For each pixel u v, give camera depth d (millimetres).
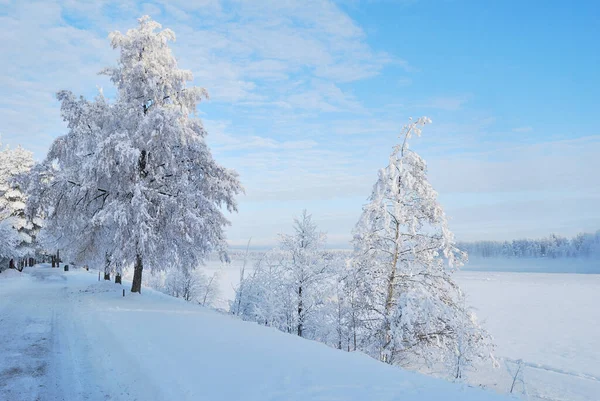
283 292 19984
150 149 17984
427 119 14133
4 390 6598
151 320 12094
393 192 14164
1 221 38250
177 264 18609
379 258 14898
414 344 13555
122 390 6570
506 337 27250
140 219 16453
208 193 19484
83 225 19844
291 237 20531
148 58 18781
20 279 32469
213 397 5812
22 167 41938
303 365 7457
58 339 10148
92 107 19109
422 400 5711
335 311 17672
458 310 13680
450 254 13422
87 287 23281
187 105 19609
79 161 19219
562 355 22453
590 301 46281
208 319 12617
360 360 8156
